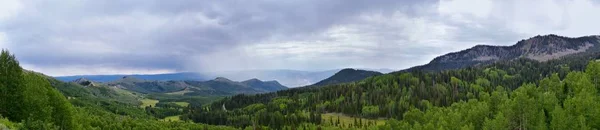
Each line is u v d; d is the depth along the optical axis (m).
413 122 172.50
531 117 121.19
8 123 75.69
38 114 93.75
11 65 94.44
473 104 155.62
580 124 108.50
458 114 138.62
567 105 121.94
